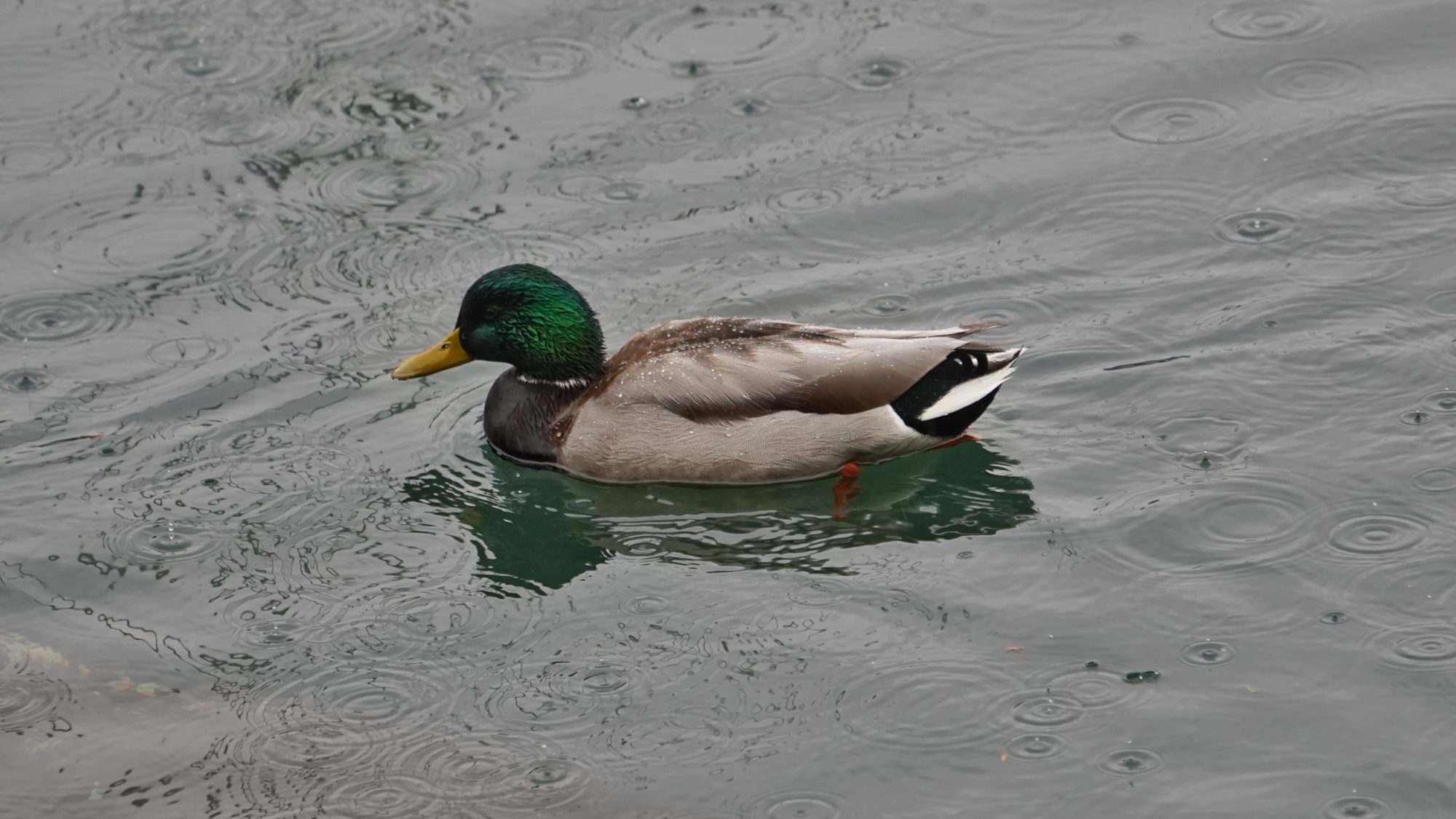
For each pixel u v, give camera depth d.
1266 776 10.19
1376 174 16.55
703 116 17.91
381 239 16.50
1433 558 11.92
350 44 19.12
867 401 13.44
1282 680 10.95
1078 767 10.34
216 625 12.15
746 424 13.52
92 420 14.38
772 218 16.56
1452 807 9.90
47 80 18.66
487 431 14.35
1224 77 18.06
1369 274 15.20
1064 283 15.53
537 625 12.04
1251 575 11.94
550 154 17.52
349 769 10.73
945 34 19.00
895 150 17.36
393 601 12.37
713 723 10.91
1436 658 11.02
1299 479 12.87
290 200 17.02
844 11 19.44
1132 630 11.52
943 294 15.49
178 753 10.93
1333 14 18.84
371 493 13.66
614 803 10.30
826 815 10.12
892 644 11.55
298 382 14.88
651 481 13.83
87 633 12.10
